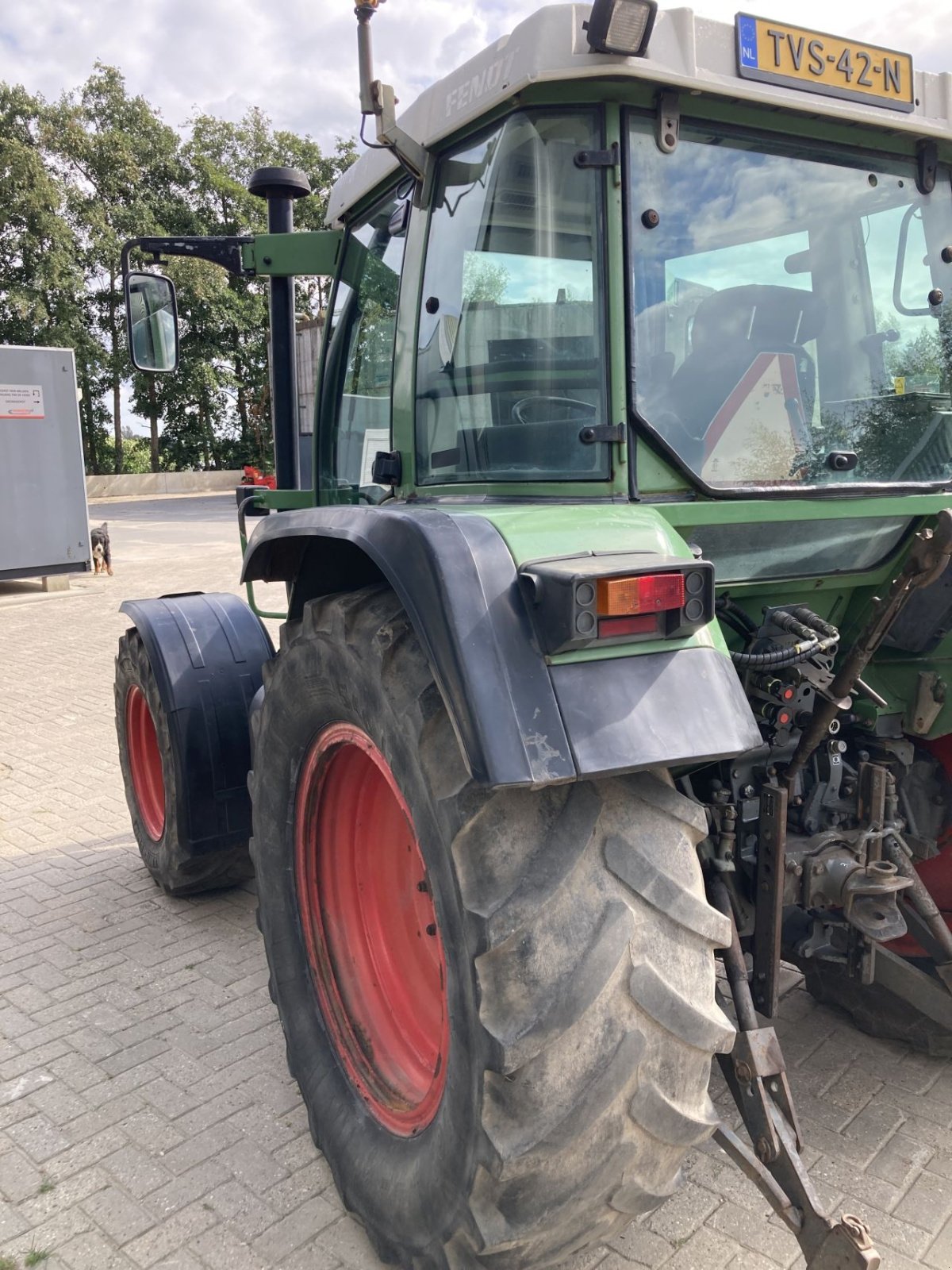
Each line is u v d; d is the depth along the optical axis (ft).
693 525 6.68
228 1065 9.45
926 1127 8.12
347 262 10.43
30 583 42.45
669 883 5.27
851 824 7.54
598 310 6.39
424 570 5.35
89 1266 7.12
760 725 7.39
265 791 8.20
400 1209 6.19
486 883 5.11
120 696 13.43
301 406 12.25
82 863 14.51
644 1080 5.13
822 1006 9.92
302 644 7.00
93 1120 8.71
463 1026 5.27
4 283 107.34
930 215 8.00
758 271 7.04
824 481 7.47
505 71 6.34
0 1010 10.52
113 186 116.26
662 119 6.41
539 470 6.77
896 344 7.89
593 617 4.99
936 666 7.88
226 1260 7.13
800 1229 5.78
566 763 4.88
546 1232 5.26
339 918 8.02
